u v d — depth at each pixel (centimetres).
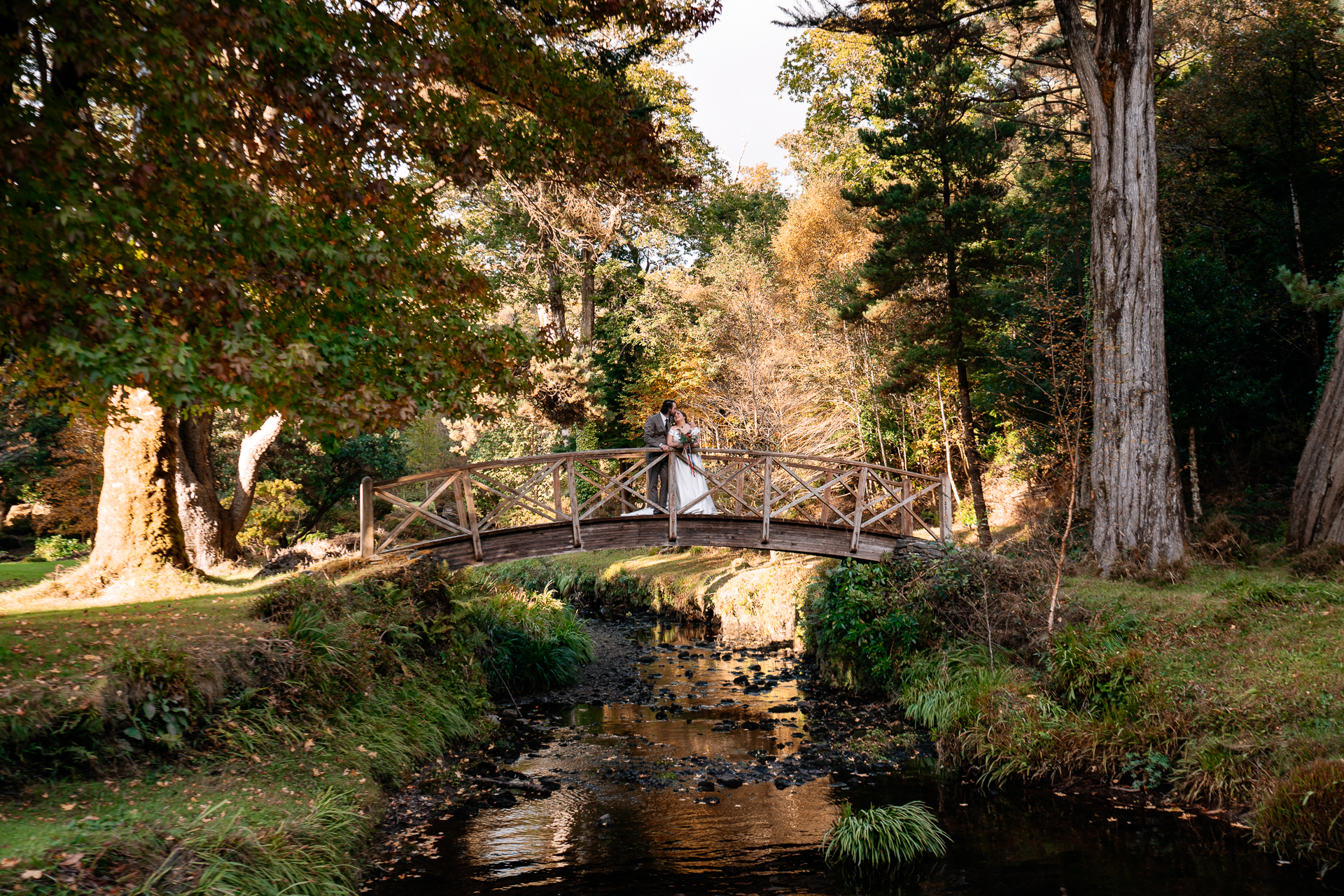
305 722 782
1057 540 1539
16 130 547
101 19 543
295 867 550
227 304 621
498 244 2623
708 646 1669
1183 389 1516
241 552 1457
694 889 607
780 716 1120
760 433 2033
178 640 768
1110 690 870
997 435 2261
